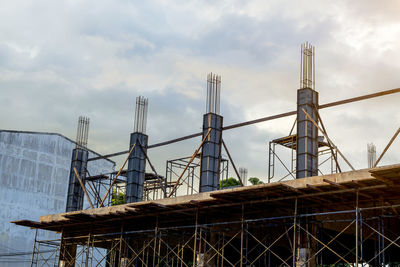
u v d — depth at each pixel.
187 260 49.50
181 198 29.42
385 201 25.52
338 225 30.50
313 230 27.38
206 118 37.66
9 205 55.53
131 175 40.88
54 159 60.84
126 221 35.78
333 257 40.81
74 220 36.22
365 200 25.88
